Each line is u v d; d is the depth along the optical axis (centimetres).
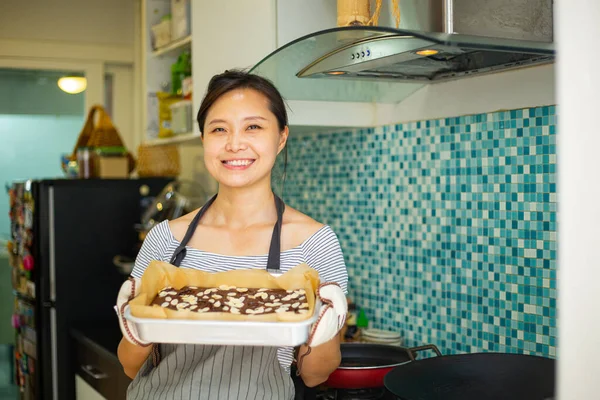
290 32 205
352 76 182
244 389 142
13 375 420
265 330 116
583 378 99
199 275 140
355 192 239
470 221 192
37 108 428
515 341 179
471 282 192
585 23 98
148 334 119
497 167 182
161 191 317
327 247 151
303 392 167
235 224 153
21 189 315
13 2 416
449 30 145
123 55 439
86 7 430
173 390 142
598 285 100
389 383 148
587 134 98
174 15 299
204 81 254
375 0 167
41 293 293
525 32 150
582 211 98
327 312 125
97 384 255
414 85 204
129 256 307
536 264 172
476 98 187
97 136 343
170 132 307
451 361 160
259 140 146
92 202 300
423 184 208
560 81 97
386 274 226
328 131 250
